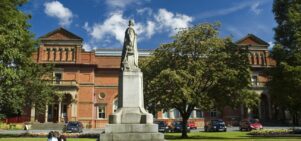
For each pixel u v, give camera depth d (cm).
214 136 3694
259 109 6731
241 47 3803
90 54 6519
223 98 3656
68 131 4462
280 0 3612
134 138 1659
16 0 3528
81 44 6500
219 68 3612
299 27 3406
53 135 1716
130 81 1833
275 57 3494
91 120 6250
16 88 3041
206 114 6706
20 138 3141
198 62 3578
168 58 3734
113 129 1702
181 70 3478
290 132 3919
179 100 3381
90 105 6316
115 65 6656
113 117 1767
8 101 3419
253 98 3744
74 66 6397
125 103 1805
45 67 4159
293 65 3312
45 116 5909
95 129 5856
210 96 3653
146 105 3691
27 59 3322
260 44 6925
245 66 3678
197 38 3731
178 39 3719
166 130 4978
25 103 3903
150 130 1714
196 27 3762
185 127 3684
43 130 5144
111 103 6519
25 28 3472
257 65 6831
